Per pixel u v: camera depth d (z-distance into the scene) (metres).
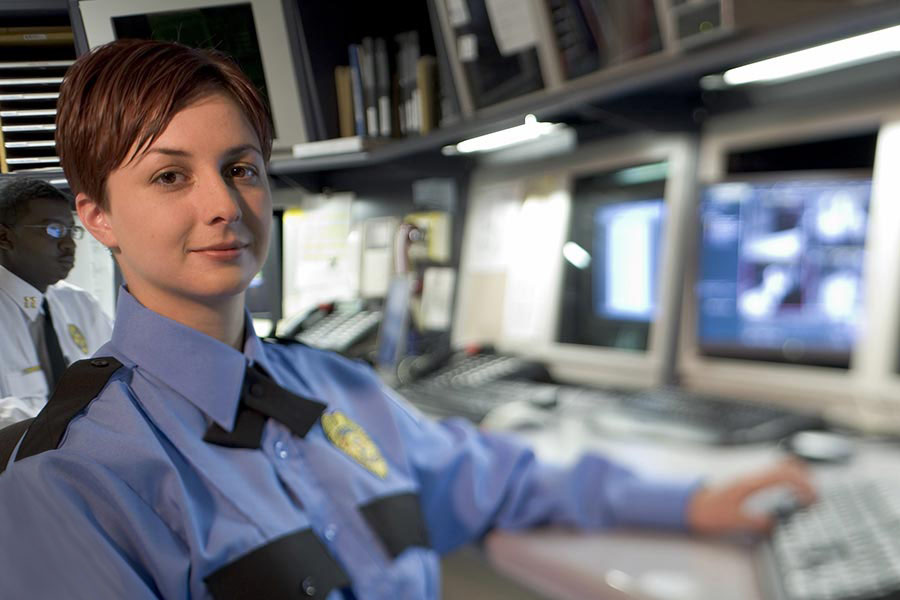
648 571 0.81
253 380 0.69
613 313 1.64
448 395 1.51
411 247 1.56
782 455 1.13
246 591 0.59
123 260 0.60
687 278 1.51
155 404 0.61
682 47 1.20
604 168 1.67
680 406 1.32
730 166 1.47
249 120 0.60
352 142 0.95
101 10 0.61
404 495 0.78
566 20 1.34
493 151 1.90
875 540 0.75
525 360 1.72
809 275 1.33
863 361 1.25
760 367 1.39
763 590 0.75
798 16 1.13
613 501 0.94
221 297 0.62
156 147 0.55
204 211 0.57
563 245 1.74
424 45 1.54
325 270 0.90
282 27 0.76
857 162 1.33
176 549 0.57
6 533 0.51
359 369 0.88
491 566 0.97
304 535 0.64
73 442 0.55
